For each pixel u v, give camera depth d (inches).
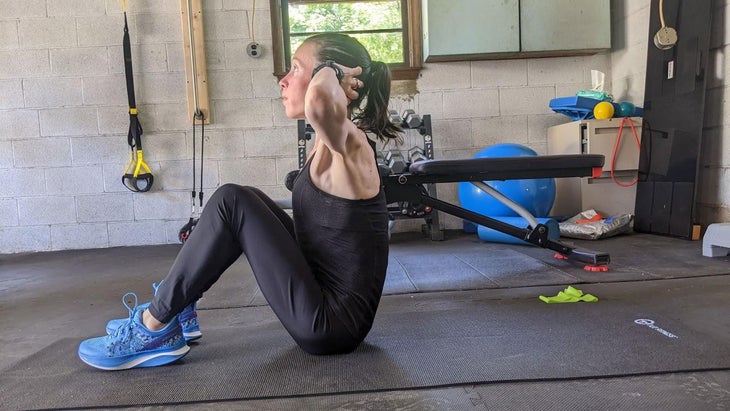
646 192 144.6
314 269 53.1
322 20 164.9
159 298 51.8
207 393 47.1
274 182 166.4
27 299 95.9
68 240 163.2
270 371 51.9
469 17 156.0
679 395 43.9
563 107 154.3
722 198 130.2
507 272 99.0
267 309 80.5
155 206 164.4
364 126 51.2
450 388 46.8
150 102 162.4
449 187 169.8
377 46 166.2
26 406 45.8
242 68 163.5
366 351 56.8
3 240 161.9
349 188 48.6
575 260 102.2
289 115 48.8
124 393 47.7
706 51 125.8
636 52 158.6
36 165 161.3
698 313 67.6
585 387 46.1
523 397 44.4
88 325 76.5
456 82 167.3
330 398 45.5
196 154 164.2
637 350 54.3
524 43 157.9
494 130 168.7
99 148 161.9
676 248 117.3
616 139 148.6
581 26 158.2
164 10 160.4
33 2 157.9
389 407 43.3
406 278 97.0
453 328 64.8
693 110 129.0
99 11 159.3
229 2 161.8
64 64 159.8
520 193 136.9
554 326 64.0
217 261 50.6
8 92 159.5
